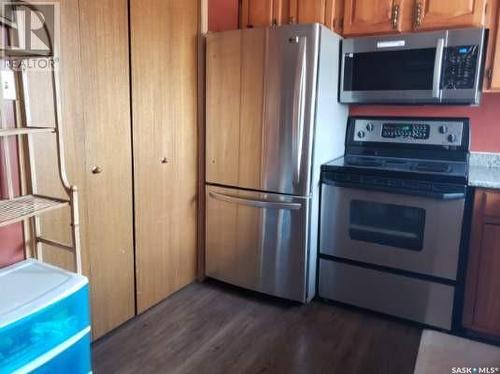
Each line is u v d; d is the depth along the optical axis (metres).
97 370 1.85
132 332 2.15
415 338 2.13
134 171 2.13
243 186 2.44
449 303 2.12
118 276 2.13
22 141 1.61
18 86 1.56
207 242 2.67
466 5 2.14
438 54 2.15
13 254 1.65
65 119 1.75
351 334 2.16
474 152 2.50
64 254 1.83
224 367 1.89
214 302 2.48
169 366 1.89
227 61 2.36
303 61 2.13
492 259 2.00
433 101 2.29
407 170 2.15
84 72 1.81
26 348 1.30
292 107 2.20
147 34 2.09
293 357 1.96
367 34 2.44
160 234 2.37
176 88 2.32
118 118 2.00
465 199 2.01
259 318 2.31
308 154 2.21
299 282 2.37
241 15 2.83
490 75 2.17
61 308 1.40
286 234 2.35
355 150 2.72
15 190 1.62
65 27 1.70
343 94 2.49
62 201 1.57
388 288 2.27
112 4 1.89
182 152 2.44
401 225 2.19
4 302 1.33
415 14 2.28
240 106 2.36
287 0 2.65
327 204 2.38
